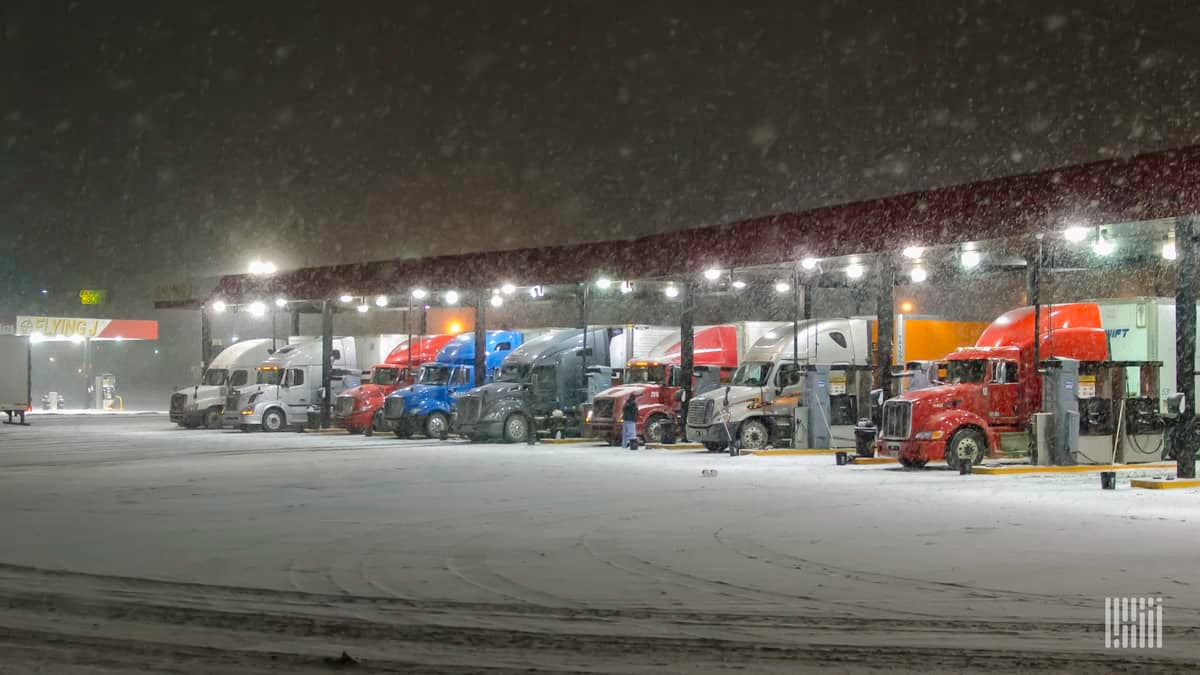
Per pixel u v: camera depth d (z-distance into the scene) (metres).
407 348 42.34
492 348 38.91
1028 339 25.22
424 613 9.17
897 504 17.05
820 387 29.98
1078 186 21.03
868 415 31.12
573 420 36.06
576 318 50.62
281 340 45.16
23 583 10.55
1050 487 19.77
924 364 26.28
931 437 23.77
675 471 23.78
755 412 30.38
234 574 10.99
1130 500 17.47
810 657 7.66
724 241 29.14
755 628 8.56
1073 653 7.72
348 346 44.28
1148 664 7.43
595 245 32.81
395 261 38.91
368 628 8.63
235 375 43.59
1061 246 24.91
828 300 46.41
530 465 25.67
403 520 15.23
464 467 25.08
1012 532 13.77
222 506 17.08
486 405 35.19
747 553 12.18
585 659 7.66
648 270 31.33
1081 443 23.83
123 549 12.60
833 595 9.82
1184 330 19.97
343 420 40.06
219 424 44.47
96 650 7.96
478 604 9.52
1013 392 24.89
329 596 9.89
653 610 9.24
